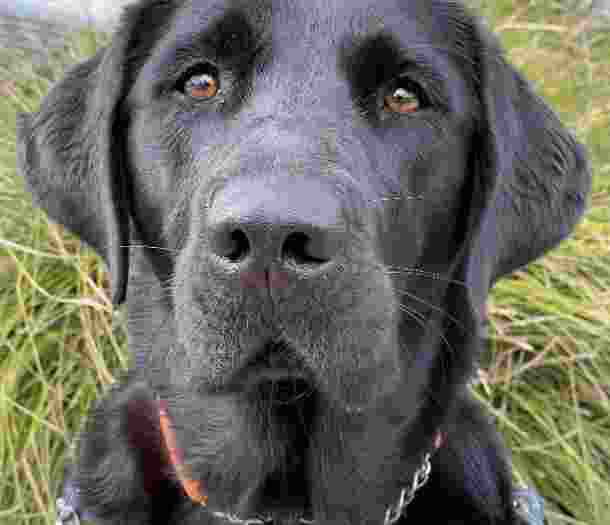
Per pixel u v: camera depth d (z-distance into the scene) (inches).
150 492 19.3
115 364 26.6
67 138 20.6
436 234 18.8
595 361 26.7
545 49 36.3
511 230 19.7
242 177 15.1
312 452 18.3
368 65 17.6
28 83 32.8
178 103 17.9
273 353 15.8
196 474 18.9
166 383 19.1
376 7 17.9
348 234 15.1
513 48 34.9
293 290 14.7
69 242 28.2
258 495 18.7
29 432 25.2
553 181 20.6
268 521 18.9
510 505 19.8
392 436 18.9
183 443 19.0
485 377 26.0
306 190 14.7
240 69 17.6
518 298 27.3
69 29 34.0
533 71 34.4
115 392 20.5
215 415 18.5
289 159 15.3
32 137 21.5
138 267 19.7
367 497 18.9
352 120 17.0
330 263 14.8
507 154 19.1
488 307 26.8
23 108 30.9
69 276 27.8
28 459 25.1
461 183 18.9
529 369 27.0
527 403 26.1
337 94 17.1
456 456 19.6
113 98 19.0
